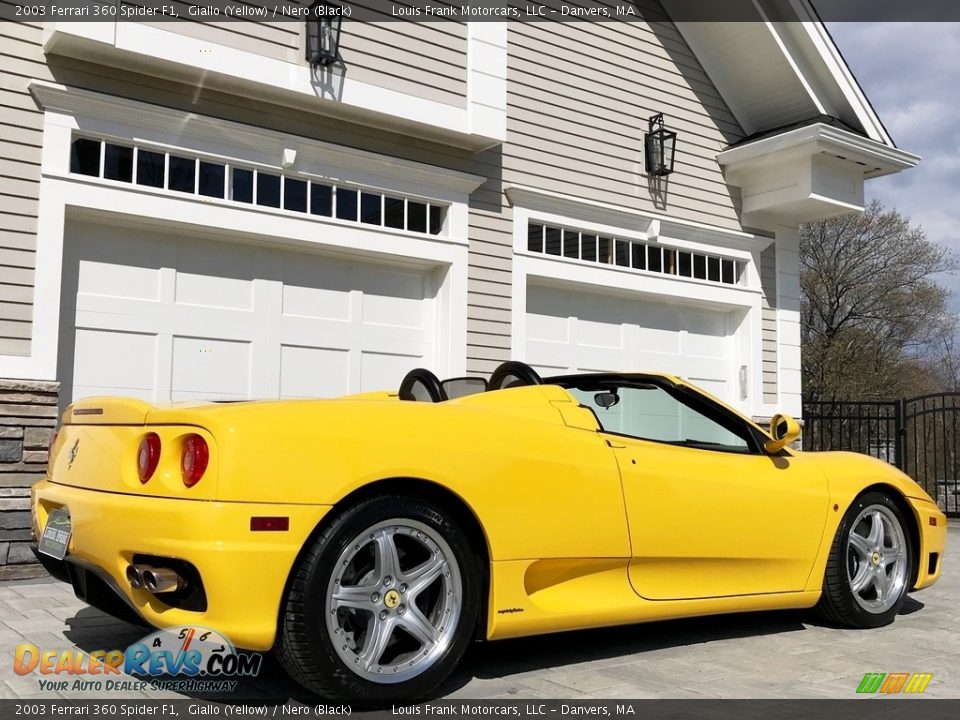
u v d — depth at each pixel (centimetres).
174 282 633
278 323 676
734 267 977
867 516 431
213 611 257
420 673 283
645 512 345
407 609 284
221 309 652
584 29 870
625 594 344
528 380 370
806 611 463
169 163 621
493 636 306
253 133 645
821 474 413
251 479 260
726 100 982
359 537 275
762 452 405
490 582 305
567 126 845
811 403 1129
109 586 293
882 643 393
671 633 405
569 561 326
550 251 834
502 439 314
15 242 554
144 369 616
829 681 326
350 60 673
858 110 930
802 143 888
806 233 2673
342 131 700
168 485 267
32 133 564
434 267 754
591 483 331
